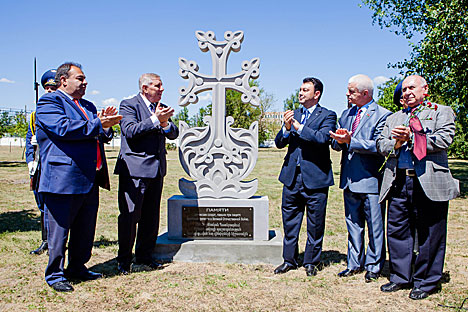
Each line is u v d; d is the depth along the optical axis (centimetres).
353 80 414
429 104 344
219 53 482
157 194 440
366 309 333
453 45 968
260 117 4066
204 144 482
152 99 440
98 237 585
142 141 420
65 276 398
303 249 527
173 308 333
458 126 1845
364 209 416
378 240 407
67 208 371
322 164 417
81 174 372
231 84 480
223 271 427
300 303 345
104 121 374
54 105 372
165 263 454
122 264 422
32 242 539
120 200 424
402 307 336
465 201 966
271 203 940
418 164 352
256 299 352
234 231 471
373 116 413
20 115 3094
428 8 985
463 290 374
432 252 357
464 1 909
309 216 424
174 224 475
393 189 376
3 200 941
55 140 369
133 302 344
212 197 479
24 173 1681
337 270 437
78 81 388
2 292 363
